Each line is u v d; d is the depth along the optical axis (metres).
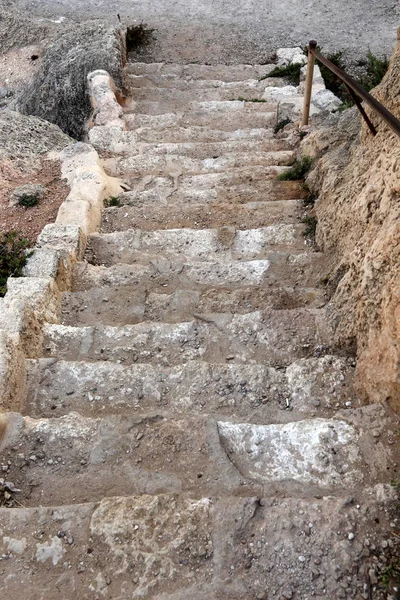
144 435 2.66
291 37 10.40
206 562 2.08
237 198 5.46
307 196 5.23
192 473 2.51
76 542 2.15
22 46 9.51
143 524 2.18
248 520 2.17
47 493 2.49
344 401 2.93
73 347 3.42
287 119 7.06
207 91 8.65
